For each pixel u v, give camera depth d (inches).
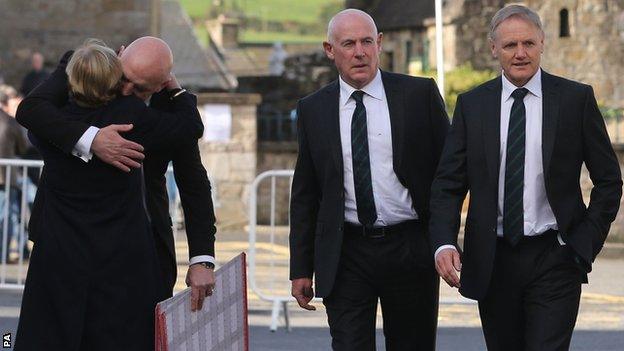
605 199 268.2
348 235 283.3
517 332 272.5
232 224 1054.4
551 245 266.4
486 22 1704.0
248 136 1065.5
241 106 1063.0
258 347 425.4
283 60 1707.7
